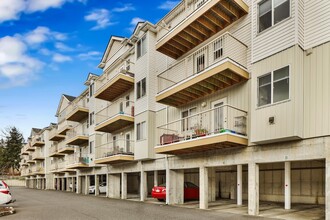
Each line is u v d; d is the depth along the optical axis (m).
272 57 11.24
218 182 22.77
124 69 24.78
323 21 10.33
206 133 14.42
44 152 55.88
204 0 16.58
